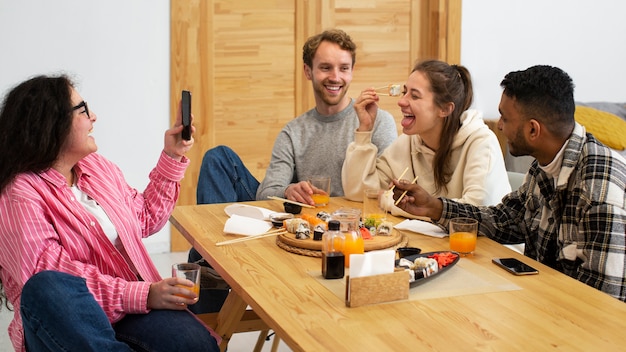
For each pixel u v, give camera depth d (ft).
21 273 6.68
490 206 8.27
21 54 13.60
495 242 7.84
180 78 14.52
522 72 7.23
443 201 8.14
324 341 5.36
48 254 6.73
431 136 9.18
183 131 7.89
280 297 6.22
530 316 5.82
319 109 10.77
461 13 16.05
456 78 8.98
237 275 6.75
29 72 13.67
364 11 15.61
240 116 15.08
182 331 6.80
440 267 6.79
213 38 14.66
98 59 14.02
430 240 7.91
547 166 7.28
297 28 15.15
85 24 13.85
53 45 13.74
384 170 9.78
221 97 14.90
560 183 7.11
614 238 6.73
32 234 6.70
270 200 9.82
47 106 6.82
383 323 5.68
